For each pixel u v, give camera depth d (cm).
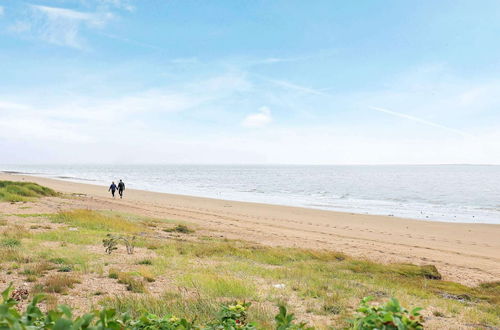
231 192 7056
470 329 838
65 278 952
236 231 2531
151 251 1549
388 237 2767
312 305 901
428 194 7200
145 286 970
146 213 3167
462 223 3606
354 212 4375
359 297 1025
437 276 1562
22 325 146
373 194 7062
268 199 5788
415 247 2409
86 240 1617
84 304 762
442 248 2433
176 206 4103
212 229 2516
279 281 1170
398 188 8819
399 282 1350
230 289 974
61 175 13325
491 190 8338
